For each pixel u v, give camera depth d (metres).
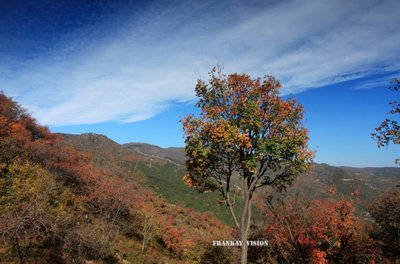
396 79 7.97
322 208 12.08
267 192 11.31
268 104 9.02
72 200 19.12
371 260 13.19
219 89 9.14
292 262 12.02
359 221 13.81
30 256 10.84
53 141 39.59
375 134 8.52
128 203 23.75
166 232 27.30
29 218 10.13
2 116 31.02
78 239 12.66
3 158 18.81
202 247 23.95
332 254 13.30
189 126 8.70
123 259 17.92
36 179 13.46
